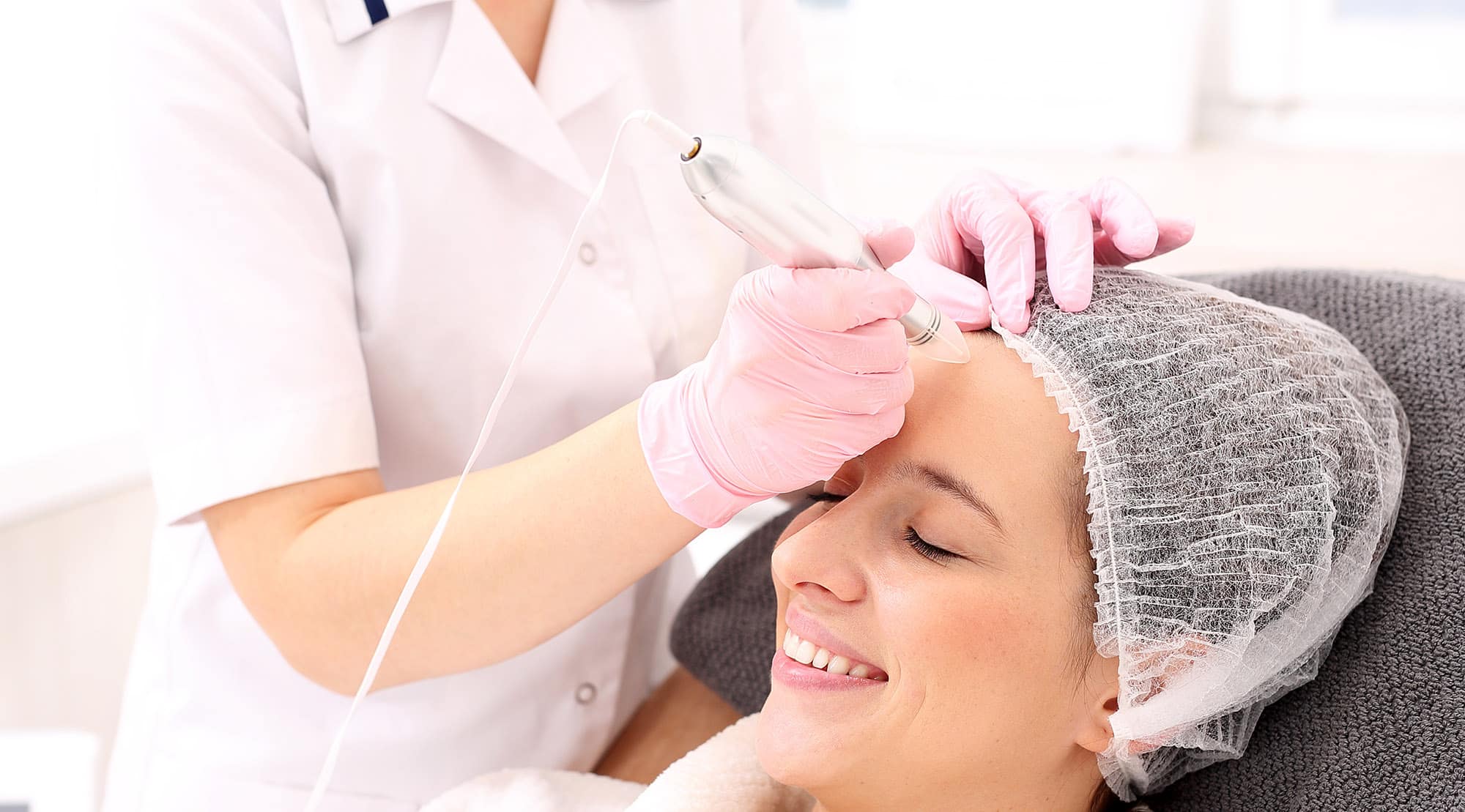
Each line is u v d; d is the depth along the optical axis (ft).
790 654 3.01
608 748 4.19
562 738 3.90
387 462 3.51
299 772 3.70
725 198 2.21
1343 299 3.58
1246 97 6.98
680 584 4.79
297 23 3.06
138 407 3.00
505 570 2.74
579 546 2.70
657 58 3.68
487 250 3.31
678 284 3.63
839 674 2.92
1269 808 3.06
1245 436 2.74
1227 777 3.17
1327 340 3.14
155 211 2.85
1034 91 7.08
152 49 2.87
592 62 3.40
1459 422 3.22
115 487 5.65
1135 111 6.82
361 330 3.30
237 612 3.60
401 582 2.80
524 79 3.26
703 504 2.57
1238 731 3.06
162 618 3.69
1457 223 5.68
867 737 2.83
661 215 3.59
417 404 3.39
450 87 3.19
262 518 2.97
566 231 3.43
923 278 2.92
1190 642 2.77
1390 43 6.59
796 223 2.24
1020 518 2.73
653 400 2.65
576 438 2.78
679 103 3.71
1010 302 2.78
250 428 2.89
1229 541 2.72
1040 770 2.97
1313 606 2.83
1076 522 2.74
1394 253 5.41
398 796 3.78
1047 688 2.83
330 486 3.01
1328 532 2.78
